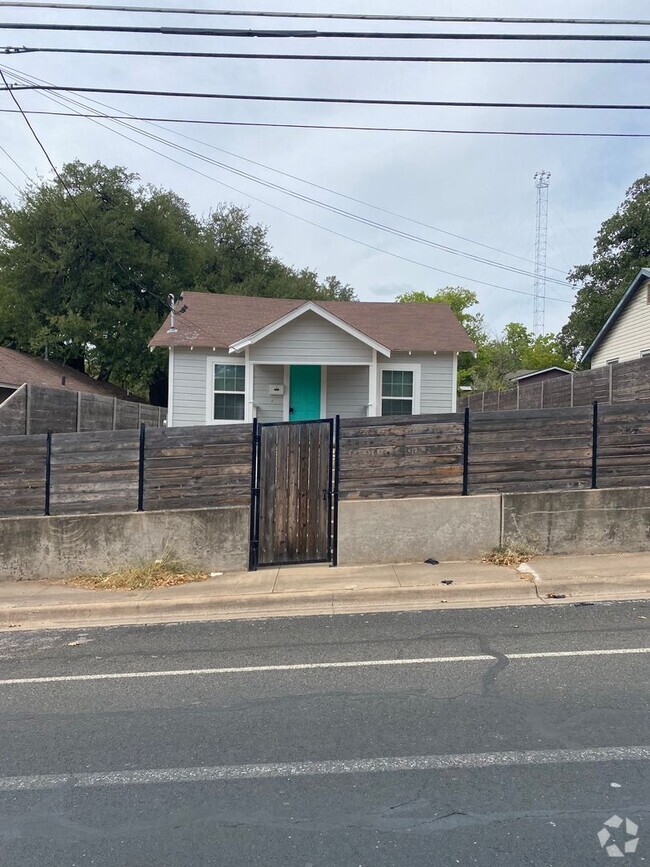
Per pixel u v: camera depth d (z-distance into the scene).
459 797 3.14
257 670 5.12
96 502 8.67
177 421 15.42
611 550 8.23
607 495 8.23
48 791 3.39
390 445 8.41
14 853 2.84
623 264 30.81
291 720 4.14
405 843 2.80
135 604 7.07
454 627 5.98
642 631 5.64
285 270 41.06
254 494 8.43
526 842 2.77
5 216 27.06
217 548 8.41
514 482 8.39
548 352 47.84
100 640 6.20
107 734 4.06
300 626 6.28
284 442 8.45
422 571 7.73
